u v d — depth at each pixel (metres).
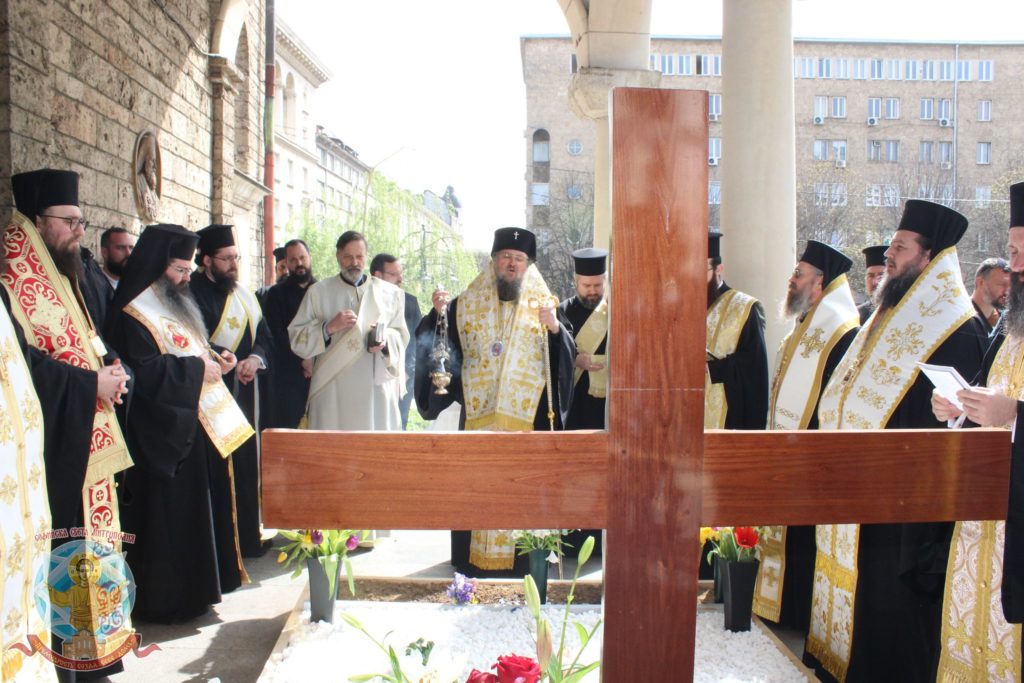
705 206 1.35
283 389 5.43
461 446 1.38
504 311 4.39
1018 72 32.41
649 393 1.37
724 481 1.41
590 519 1.39
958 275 3.02
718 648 3.32
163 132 7.54
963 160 32.47
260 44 11.29
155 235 3.90
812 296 3.93
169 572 3.87
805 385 3.78
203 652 3.60
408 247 17.03
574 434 1.38
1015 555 1.97
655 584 1.39
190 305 4.08
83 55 5.85
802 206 29.86
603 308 4.90
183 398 3.72
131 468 3.86
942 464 1.46
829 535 3.27
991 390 2.23
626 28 7.66
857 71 32.97
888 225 30.70
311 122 30.48
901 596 2.98
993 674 2.35
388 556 5.08
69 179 3.18
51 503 2.89
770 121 4.85
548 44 33.41
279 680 2.94
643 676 1.40
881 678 3.00
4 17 4.52
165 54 7.56
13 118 4.57
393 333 5.12
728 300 4.47
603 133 7.83
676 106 1.33
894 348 3.04
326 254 18.81
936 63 32.78
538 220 32.75
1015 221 2.36
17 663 1.77
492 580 4.13
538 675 1.78
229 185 9.36
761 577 3.91
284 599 4.29
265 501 1.37
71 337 3.10
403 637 3.32
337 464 1.37
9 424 1.82
